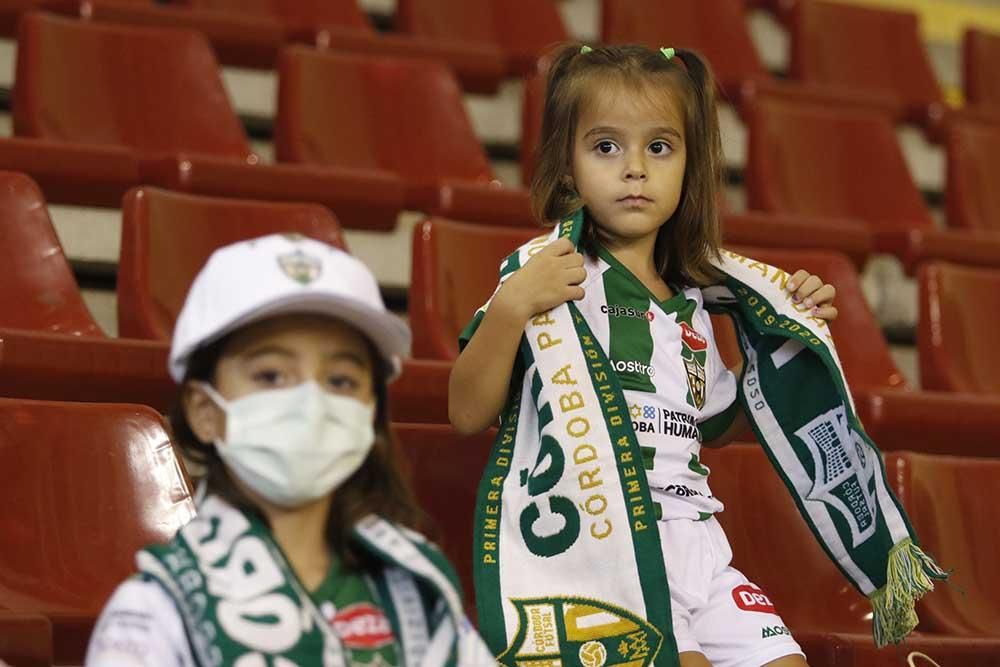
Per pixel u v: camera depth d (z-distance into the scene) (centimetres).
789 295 420
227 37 845
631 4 1021
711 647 383
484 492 379
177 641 260
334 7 938
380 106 802
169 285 577
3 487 418
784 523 512
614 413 378
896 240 815
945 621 513
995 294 731
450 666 275
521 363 393
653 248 425
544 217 416
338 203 693
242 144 754
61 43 734
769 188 874
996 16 1266
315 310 273
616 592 367
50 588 405
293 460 267
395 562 276
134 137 733
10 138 645
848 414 402
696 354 409
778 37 1125
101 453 428
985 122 1041
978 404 627
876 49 1088
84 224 670
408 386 518
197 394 280
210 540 270
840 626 500
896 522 397
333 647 265
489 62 905
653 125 405
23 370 483
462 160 806
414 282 600
